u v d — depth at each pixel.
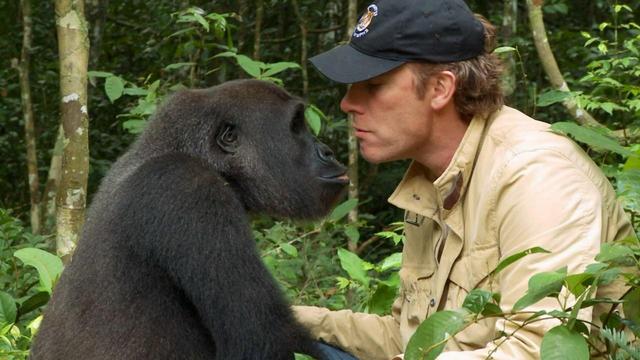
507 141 2.30
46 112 6.64
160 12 6.08
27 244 3.60
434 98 2.37
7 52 6.84
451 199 2.37
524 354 2.12
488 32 2.42
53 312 2.32
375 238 4.67
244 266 2.29
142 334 2.28
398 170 5.40
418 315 2.49
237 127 2.45
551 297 2.14
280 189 2.47
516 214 2.23
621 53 3.87
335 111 5.83
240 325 2.27
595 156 3.36
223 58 5.36
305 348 2.33
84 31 3.33
